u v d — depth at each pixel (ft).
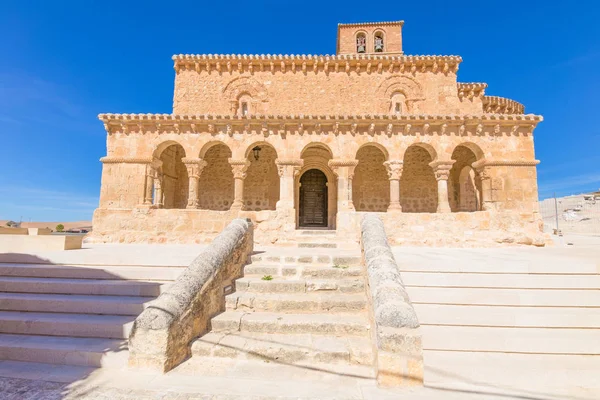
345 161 38.68
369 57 55.01
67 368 12.60
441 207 38.50
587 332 15.56
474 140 38.93
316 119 38.50
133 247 29.76
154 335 12.00
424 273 18.70
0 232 37.35
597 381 12.50
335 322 14.34
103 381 11.37
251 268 19.35
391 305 11.62
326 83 56.08
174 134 40.11
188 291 13.61
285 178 38.96
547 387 12.03
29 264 21.13
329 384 11.10
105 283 18.34
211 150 54.54
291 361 12.65
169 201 52.70
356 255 21.44
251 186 53.36
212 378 11.49
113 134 40.22
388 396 10.27
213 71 56.34
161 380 11.32
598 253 24.41
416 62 55.16
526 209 37.83
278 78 56.18
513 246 31.94
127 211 35.73
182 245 32.71
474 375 12.73
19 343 13.87
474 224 32.55
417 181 54.03
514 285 17.79
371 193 53.57
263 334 14.21
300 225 54.95
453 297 17.16
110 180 39.47
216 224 34.58
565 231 82.79
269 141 39.60
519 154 38.65
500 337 14.96
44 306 16.52
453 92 55.26
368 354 12.52
